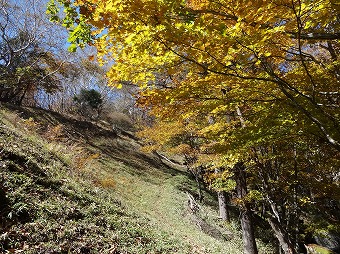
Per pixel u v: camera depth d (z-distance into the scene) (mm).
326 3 3678
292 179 8633
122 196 13594
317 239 15609
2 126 10211
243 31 3857
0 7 21391
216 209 21359
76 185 9008
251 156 7684
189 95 4770
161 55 3965
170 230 10258
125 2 3145
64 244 5629
